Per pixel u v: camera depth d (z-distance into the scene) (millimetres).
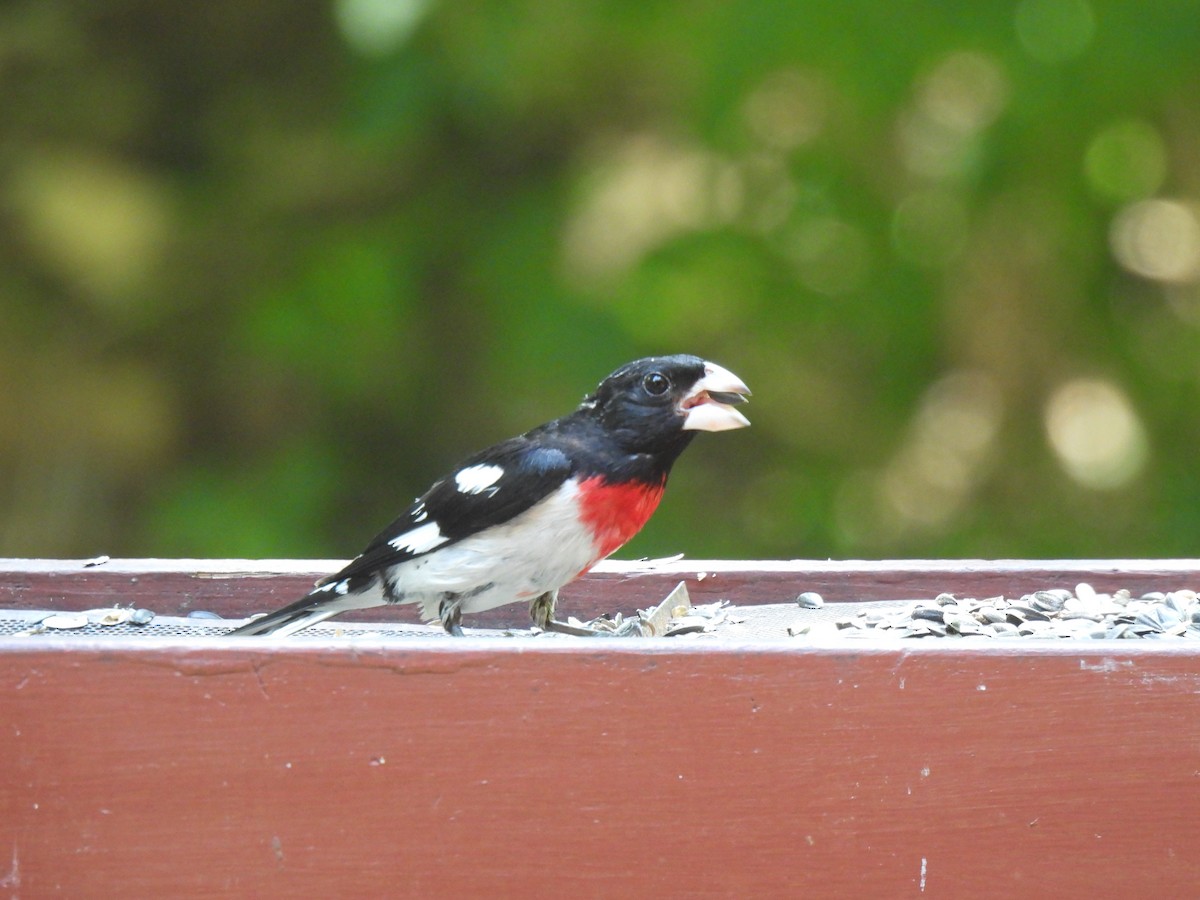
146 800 4406
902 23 5703
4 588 4598
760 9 5770
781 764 4410
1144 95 5785
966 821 4410
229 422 6727
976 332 6133
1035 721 4406
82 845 4406
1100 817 4406
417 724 4410
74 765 4406
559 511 4527
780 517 6121
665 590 4605
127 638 4414
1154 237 6055
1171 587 4594
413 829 4410
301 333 6484
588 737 4410
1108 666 4406
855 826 4410
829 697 4410
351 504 6617
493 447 4547
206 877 4410
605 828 4410
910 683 4410
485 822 4410
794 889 4410
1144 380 6082
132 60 6785
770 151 6160
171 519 6309
